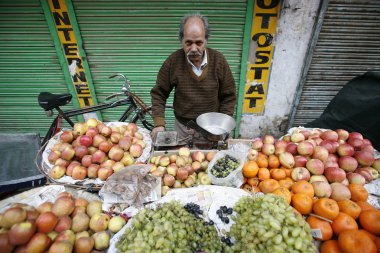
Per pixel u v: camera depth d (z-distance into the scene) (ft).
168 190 5.02
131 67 11.34
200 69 7.20
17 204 3.91
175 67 7.34
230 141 6.81
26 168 7.30
